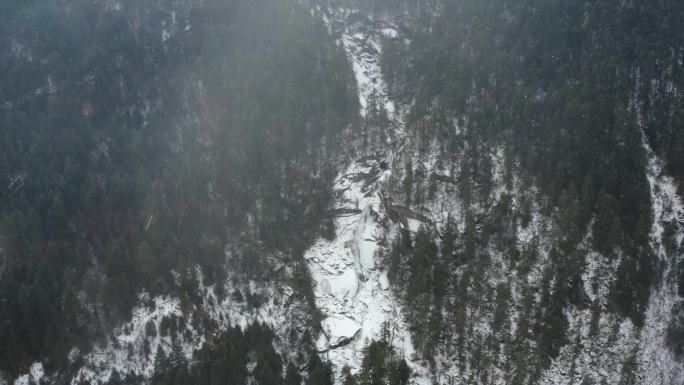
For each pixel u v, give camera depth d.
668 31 105.56
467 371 80.19
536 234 87.81
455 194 93.06
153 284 85.06
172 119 102.50
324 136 100.94
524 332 80.75
